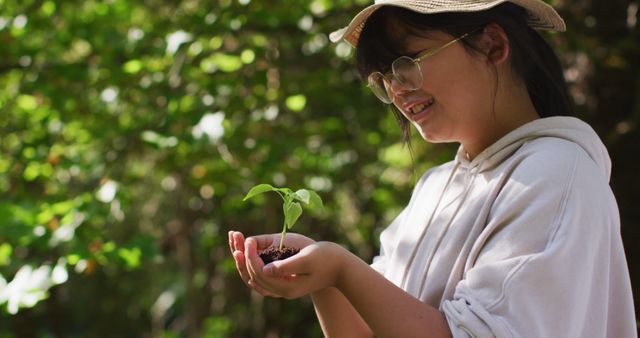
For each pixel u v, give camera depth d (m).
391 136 4.97
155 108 3.95
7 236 3.09
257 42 4.04
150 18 4.51
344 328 1.47
